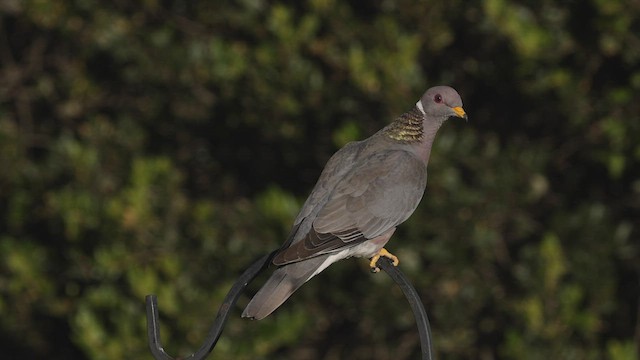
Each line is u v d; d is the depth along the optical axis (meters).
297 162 13.41
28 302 13.52
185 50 12.83
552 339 11.89
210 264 12.79
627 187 12.91
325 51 12.02
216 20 12.88
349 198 8.19
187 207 12.87
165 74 12.99
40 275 13.31
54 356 14.58
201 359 6.34
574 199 13.00
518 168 12.13
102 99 13.89
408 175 8.43
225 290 12.55
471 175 12.22
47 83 14.05
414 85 11.84
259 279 12.77
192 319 12.35
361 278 12.60
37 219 13.60
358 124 12.18
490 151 12.16
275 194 12.37
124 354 12.34
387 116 11.98
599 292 12.13
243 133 13.66
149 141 13.79
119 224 12.43
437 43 12.11
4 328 13.81
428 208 11.95
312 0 12.01
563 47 11.84
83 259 12.90
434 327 12.66
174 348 12.34
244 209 12.80
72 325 13.44
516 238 12.61
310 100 12.23
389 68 11.73
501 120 12.93
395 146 8.63
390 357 13.40
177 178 12.77
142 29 13.05
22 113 14.25
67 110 13.90
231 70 12.46
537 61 11.95
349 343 13.77
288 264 7.55
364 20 12.23
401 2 11.93
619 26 11.62
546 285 11.84
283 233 12.42
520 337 11.88
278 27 12.07
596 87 12.27
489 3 11.52
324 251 7.80
